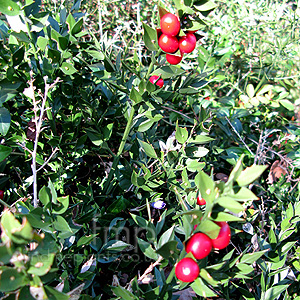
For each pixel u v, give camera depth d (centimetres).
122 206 180
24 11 152
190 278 108
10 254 90
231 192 97
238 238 219
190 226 119
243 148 265
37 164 202
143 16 379
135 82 200
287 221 168
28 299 99
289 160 260
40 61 185
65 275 136
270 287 162
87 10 326
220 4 366
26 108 202
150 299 125
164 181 195
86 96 192
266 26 340
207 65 250
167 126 283
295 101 321
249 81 356
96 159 237
